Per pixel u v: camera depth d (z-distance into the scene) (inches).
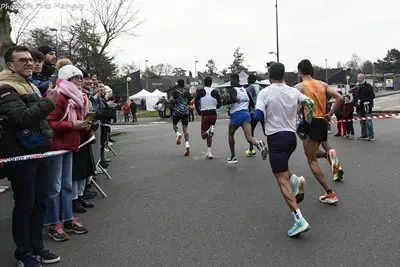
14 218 143.4
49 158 167.8
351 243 159.0
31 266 143.4
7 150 135.7
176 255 153.2
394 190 231.8
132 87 2514.8
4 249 164.4
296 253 151.9
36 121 134.7
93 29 1002.1
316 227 178.2
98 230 183.0
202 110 354.6
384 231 170.1
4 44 511.8
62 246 165.5
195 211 207.0
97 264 147.3
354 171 284.8
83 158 207.8
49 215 172.1
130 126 893.2
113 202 228.1
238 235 172.1
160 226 185.9
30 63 142.9
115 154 406.3
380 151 364.5
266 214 198.5
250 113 349.7
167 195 240.1
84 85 237.5
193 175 293.1
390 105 1175.6
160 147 455.2
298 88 212.4
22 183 139.9
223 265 143.5
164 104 1290.6
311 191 236.2
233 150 331.9
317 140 207.9
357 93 454.9
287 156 174.6
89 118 173.5
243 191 242.8
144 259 150.4
